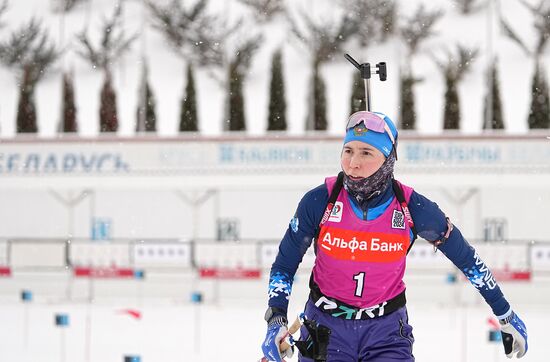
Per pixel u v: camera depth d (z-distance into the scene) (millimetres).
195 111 43312
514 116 54812
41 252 34094
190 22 58562
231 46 58156
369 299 9695
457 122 41750
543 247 32156
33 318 30109
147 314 31141
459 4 64062
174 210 34969
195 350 23875
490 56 42625
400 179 33906
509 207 33656
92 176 35344
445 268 32875
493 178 33719
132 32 59625
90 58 57406
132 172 35156
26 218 35562
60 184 35406
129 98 55750
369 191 9219
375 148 9133
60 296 36188
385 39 54656
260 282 35250
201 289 35469
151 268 34438
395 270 9641
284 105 42969
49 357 22609
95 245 33906
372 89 53812
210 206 34781
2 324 28641
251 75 58344
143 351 23672
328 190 9477
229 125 43188
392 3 54156
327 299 9820
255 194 34656
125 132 52344
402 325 9914
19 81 49156
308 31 57031
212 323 29156
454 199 33781
